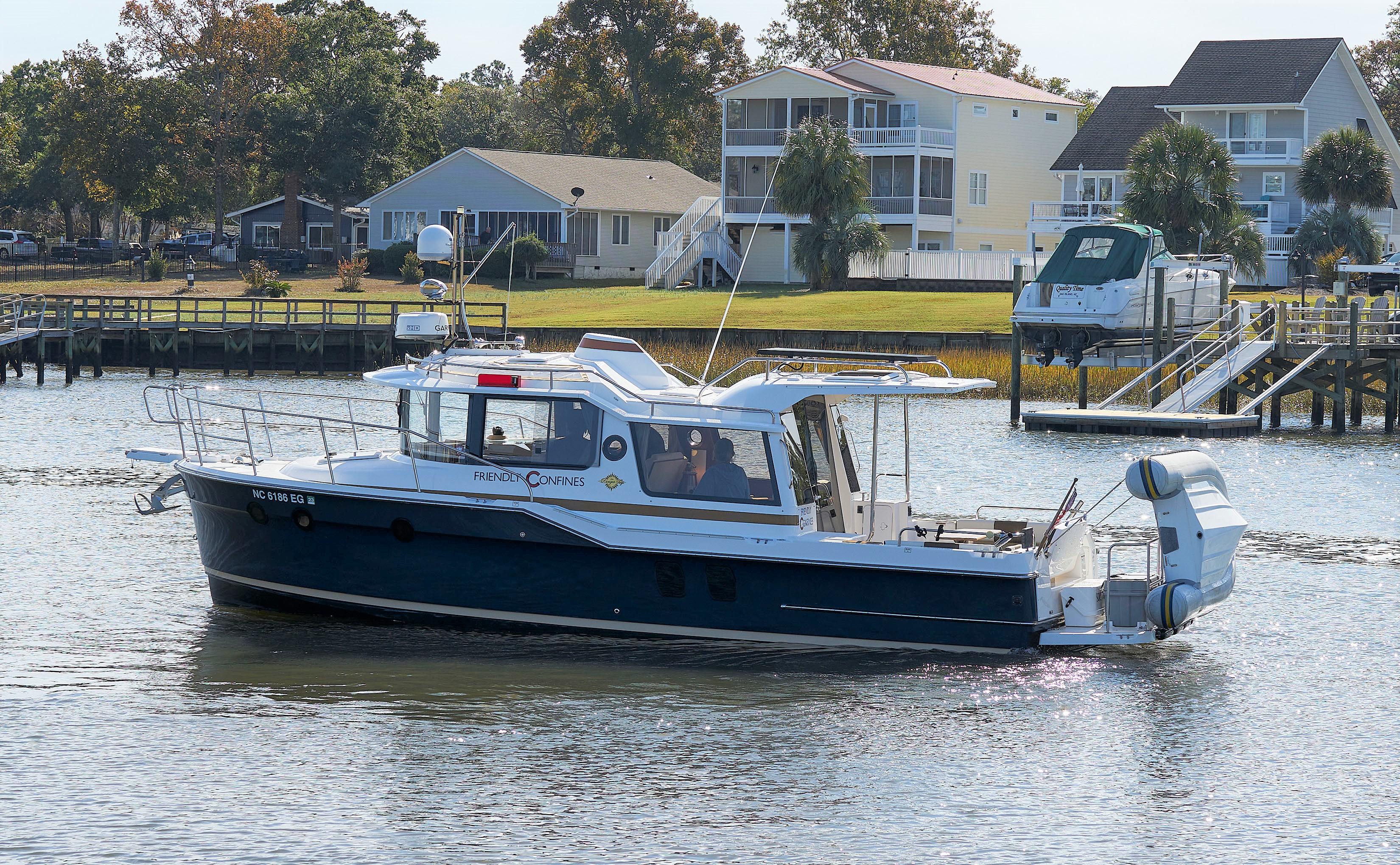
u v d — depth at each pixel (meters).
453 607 29.09
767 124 146.88
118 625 30.30
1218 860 19.94
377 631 29.69
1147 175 106.44
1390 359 71.12
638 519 28.34
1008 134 148.88
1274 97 135.38
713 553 27.77
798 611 27.80
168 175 180.88
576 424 28.59
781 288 133.25
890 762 23.27
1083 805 21.73
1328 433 70.44
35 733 23.98
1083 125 146.38
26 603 31.98
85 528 40.91
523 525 28.28
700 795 21.91
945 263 128.75
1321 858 20.03
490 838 20.38
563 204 147.25
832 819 21.11
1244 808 21.67
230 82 178.88
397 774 22.50
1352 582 36.16
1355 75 140.62
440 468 29.05
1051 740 24.38
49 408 75.12
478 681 26.88
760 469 28.02
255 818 20.86
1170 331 71.38
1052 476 53.38
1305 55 139.12
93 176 180.25
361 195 174.50
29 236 179.75
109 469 52.88
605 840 20.36
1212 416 67.38
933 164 143.12
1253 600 34.25
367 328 106.12
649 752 23.50
